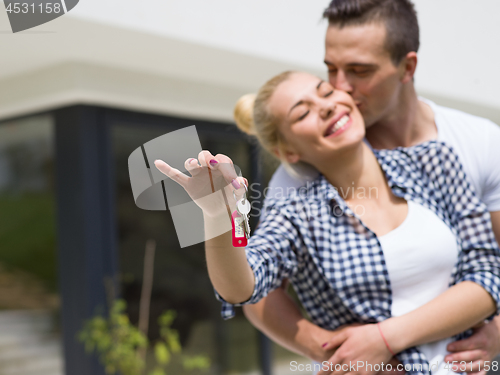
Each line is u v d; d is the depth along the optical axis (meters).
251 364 4.25
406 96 1.35
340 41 1.25
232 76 3.75
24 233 3.61
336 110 1.22
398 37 1.25
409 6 1.31
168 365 3.74
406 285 1.22
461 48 4.43
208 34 3.01
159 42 2.95
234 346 4.15
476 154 1.33
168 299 3.77
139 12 2.73
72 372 3.35
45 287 3.57
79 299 3.32
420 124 1.39
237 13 3.14
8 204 3.68
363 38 1.23
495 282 1.18
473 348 1.23
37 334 3.61
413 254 1.21
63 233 3.41
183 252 3.87
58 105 3.44
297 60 3.39
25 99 3.49
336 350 1.23
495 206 1.35
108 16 2.62
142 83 3.57
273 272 1.14
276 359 4.40
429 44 4.17
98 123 3.45
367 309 1.22
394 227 1.26
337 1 1.28
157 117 3.75
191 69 3.55
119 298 3.44
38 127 3.57
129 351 3.24
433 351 1.22
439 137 1.38
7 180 3.70
